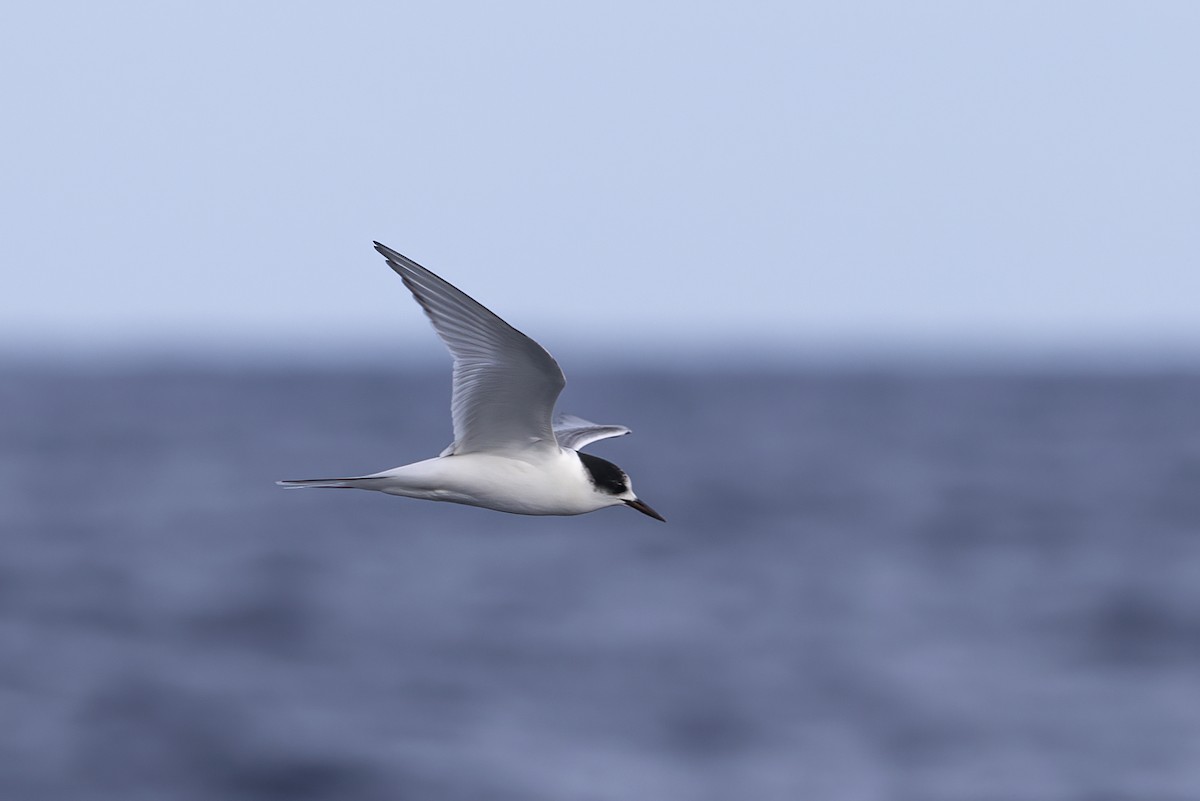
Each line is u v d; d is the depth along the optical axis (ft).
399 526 130.72
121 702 68.08
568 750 61.67
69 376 568.82
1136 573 107.65
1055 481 174.50
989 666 77.41
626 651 79.10
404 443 219.41
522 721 65.72
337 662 76.07
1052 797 57.16
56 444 216.13
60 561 107.76
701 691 71.15
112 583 98.58
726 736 64.28
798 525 133.18
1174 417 314.14
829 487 165.78
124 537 120.88
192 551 113.19
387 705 67.92
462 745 62.44
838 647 80.94
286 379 546.26
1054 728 66.23
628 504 36.65
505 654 78.23
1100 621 89.51
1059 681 74.59
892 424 287.69
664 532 128.47
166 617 87.30
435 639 81.76
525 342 32.24
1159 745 63.77
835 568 108.68
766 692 71.00
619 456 205.05
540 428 34.99
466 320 32.76
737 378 583.17
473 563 108.99
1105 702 70.79
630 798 56.18
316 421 275.18
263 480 168.14
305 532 125.08
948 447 228.02
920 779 59.26
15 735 63.00
